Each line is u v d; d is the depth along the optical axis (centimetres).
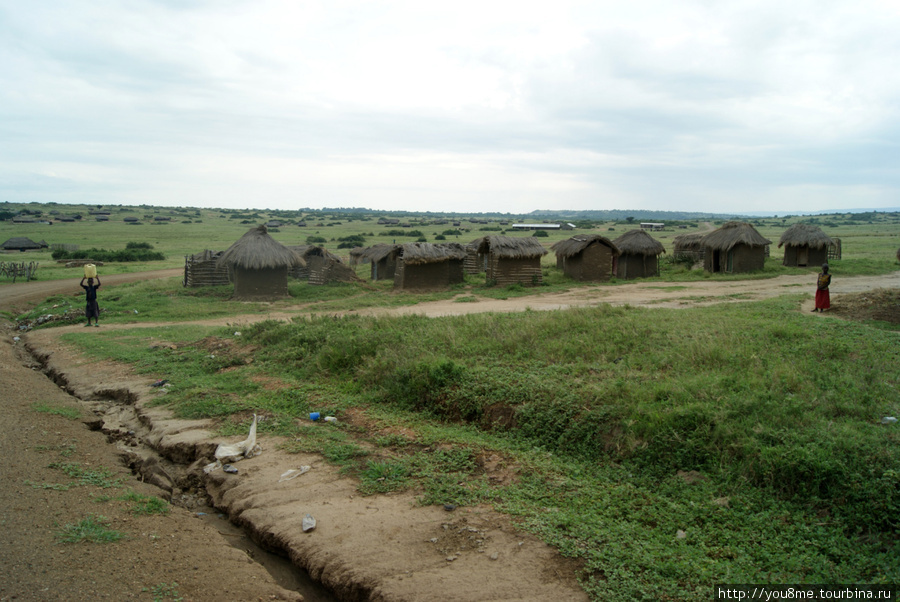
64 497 632
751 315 1597
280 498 686
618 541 550
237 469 776
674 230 11550
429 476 714
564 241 3847
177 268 4978
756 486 641
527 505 636
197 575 507
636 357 1077
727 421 727
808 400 790
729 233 3659
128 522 593
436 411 974
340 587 523
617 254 3422
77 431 904
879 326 1448
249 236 2859
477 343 1242
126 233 9388
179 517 639
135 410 1079
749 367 941
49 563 490
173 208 18050
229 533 654
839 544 537
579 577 500
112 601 446
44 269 4575
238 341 1548
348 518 627
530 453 776
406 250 3019
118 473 740
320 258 3381
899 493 565
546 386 916
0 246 6538
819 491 609
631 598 465
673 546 549
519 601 469
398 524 608
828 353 1034
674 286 3039
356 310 2455
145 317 2308
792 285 2917
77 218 12025
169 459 871
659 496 645
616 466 728
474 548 553
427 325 1469
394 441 848
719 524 583
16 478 669
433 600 474
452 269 3366
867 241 7050
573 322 1392
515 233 10200
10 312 2578
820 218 17462
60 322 2175
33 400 1065
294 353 1332
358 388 1118
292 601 487
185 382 1202
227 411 1003
